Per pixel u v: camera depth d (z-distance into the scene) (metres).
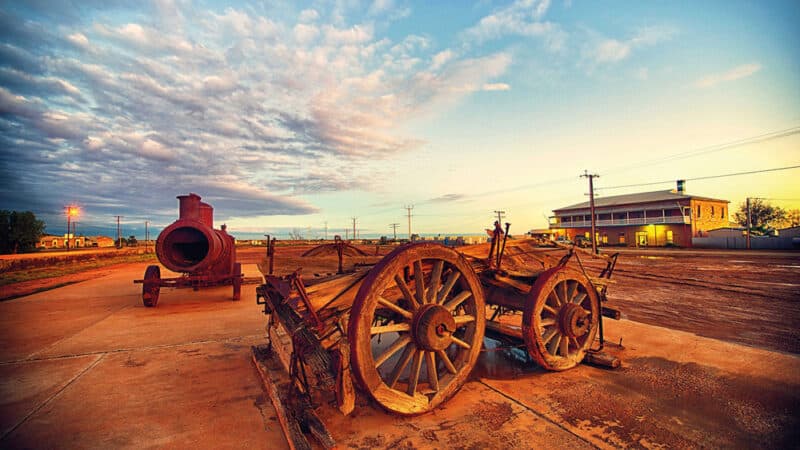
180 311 7.54
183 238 7.95
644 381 3.56
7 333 5.75
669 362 4.08
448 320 2.92
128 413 3.07
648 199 45.00
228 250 9.23
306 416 2.69
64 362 4.38
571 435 2.59
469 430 2.68
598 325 4.26
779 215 56.19
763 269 15.62
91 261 27.34
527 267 4.16
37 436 2.69
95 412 3.08
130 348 4.95
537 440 2.53
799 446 2.42
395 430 2.69
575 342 3.95
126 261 27.38
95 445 2.57
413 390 2.92
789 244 32.06
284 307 3.66
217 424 2.89
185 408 3.17
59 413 3.06
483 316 3.33
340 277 2.98
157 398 3.37
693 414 2.89
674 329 5.68
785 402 3.07
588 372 3.83
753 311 7.34
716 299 8.78
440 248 3.06
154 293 7.96
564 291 3.98
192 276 8.33
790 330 5.80
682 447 2.43
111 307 8.02
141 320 6.68
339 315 2.83
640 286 11.03
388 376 3.75
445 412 2.96
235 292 8.83
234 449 2.54
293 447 2.38
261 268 4.02
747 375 3.69
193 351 4.82
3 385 3.67
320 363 2.50
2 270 18.19
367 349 2.59
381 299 2.70
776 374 3.71
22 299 9.17
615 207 47.03
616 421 2.79
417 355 2.97
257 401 3.32
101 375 3.95
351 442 2.53
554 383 3.54
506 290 4.25
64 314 7.27
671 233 40.81
